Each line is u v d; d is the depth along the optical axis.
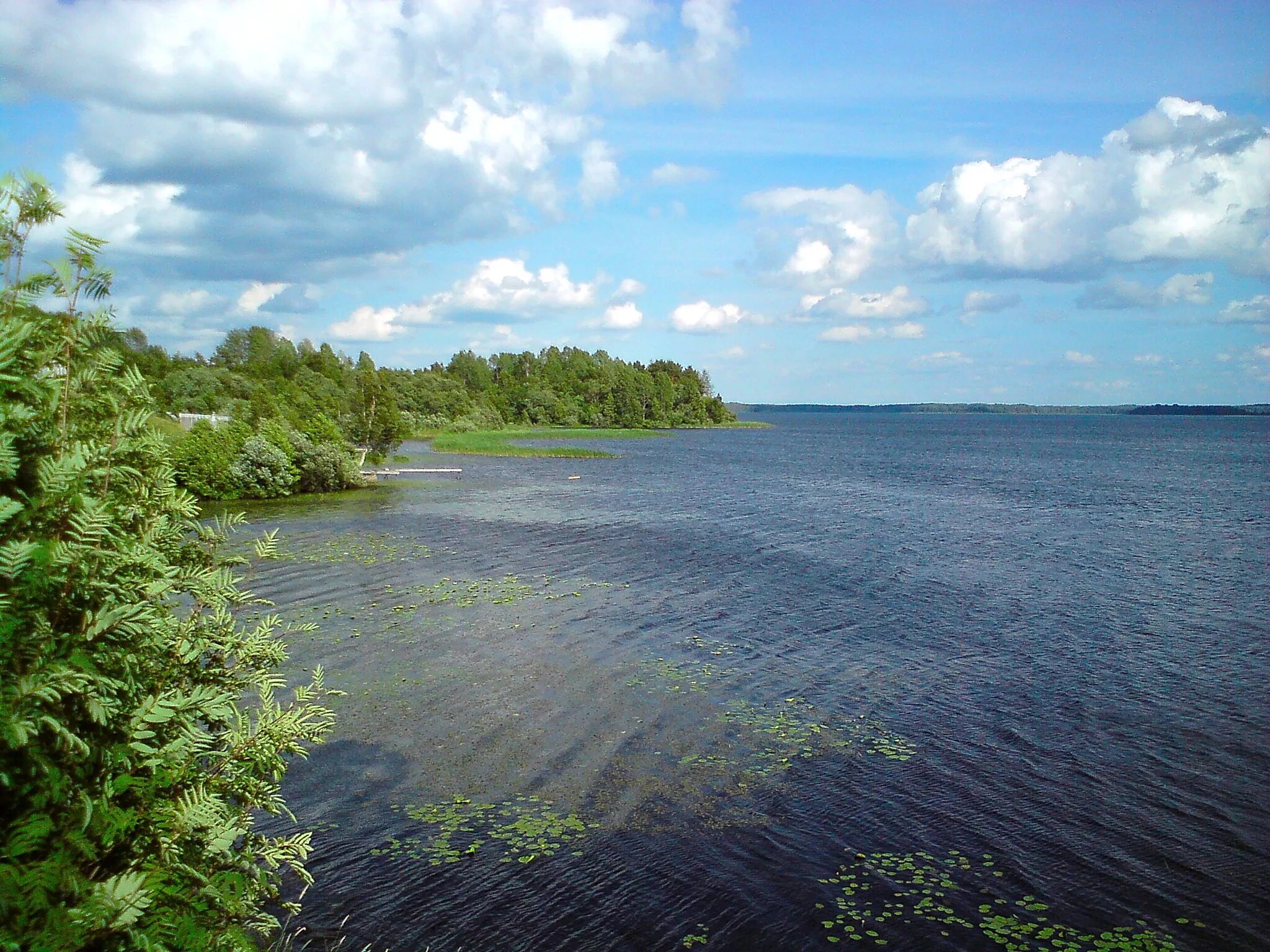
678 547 34.50
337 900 10.15
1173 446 143.00
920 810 12.79
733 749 14.73
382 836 11.62
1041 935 9.98
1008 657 20.28
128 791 4.69
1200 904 10.63
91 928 3.93
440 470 70.25
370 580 26.67
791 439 157.00
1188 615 24.59
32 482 4.41
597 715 16.00
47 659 4.01
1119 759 14.65
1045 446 140.88
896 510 49.12
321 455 52.97
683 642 20.83
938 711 16.73
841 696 17.44
